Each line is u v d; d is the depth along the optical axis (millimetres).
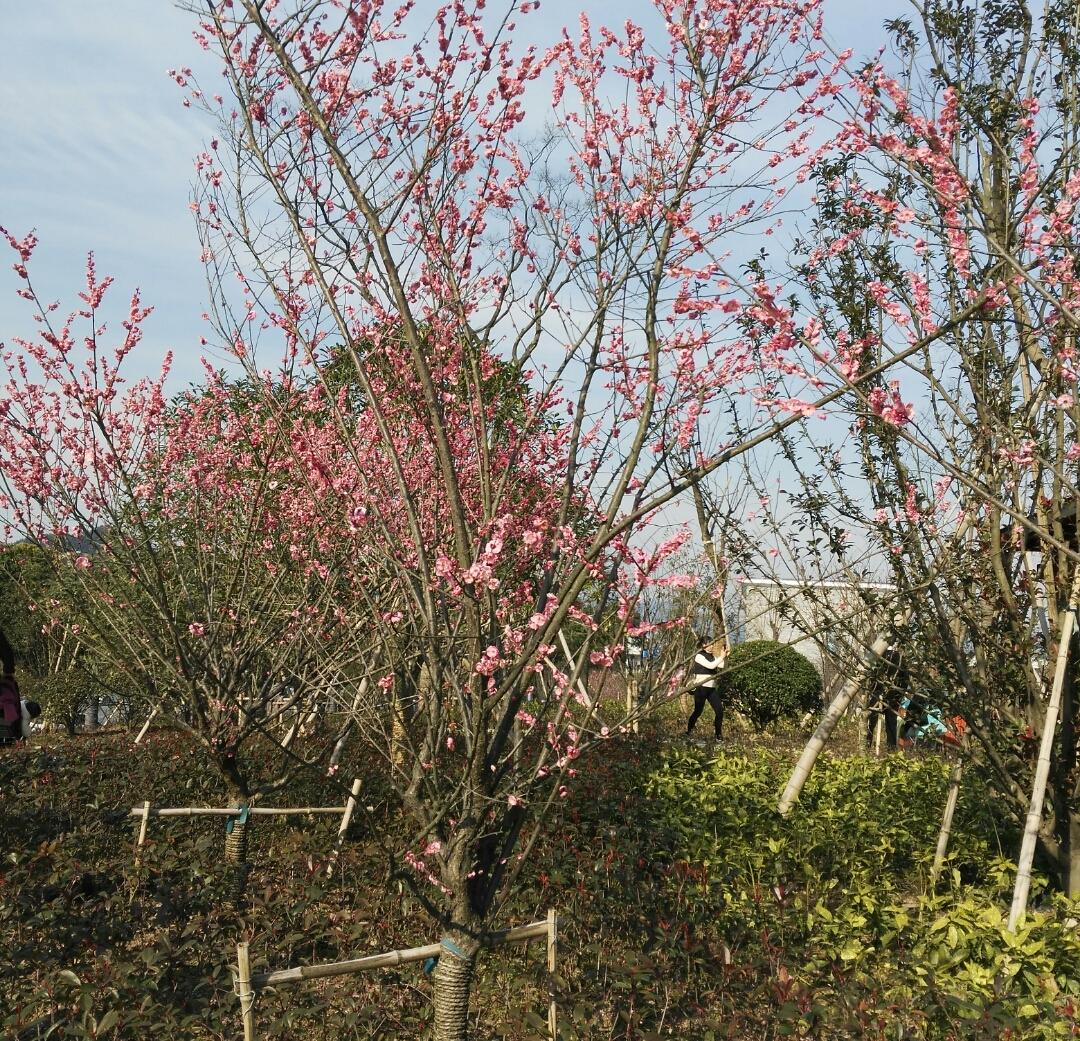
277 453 6984
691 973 5125
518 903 5762
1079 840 6559
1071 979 5203
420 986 5086
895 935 5848
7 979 4727
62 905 5160
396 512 5559
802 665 16141
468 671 4312
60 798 7777
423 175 4398
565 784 7535
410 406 5133
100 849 6715
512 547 5055
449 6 4465
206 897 5457
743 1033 4590
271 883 6387
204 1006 4426
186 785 8328
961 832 7754
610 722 9648
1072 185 3986
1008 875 6871
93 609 8000
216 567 7664
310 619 6695
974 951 5383
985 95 5984
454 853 4105
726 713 16172
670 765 10117
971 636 6992
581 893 5852
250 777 8453
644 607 5406
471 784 4012
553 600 4402
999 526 6660
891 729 13906
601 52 4715
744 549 6266
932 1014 4523
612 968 4738
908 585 6883
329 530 5992
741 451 3652
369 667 5207
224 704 6766
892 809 8148
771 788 9242
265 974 3834
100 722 15648
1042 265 4520
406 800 4395
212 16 4281
